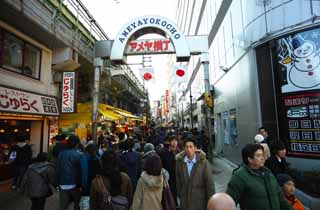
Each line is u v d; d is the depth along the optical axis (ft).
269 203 8.52
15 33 28.50
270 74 26.27
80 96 49.67
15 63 28.84
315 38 22.49
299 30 23.48
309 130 22.34
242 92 33.27
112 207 9.87
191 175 12.39
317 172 19.58
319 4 22.24
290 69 24.00
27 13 25.64
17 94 26.66
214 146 59.36
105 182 10.35
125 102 92.07
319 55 22.22
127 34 34.42
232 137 39.96
